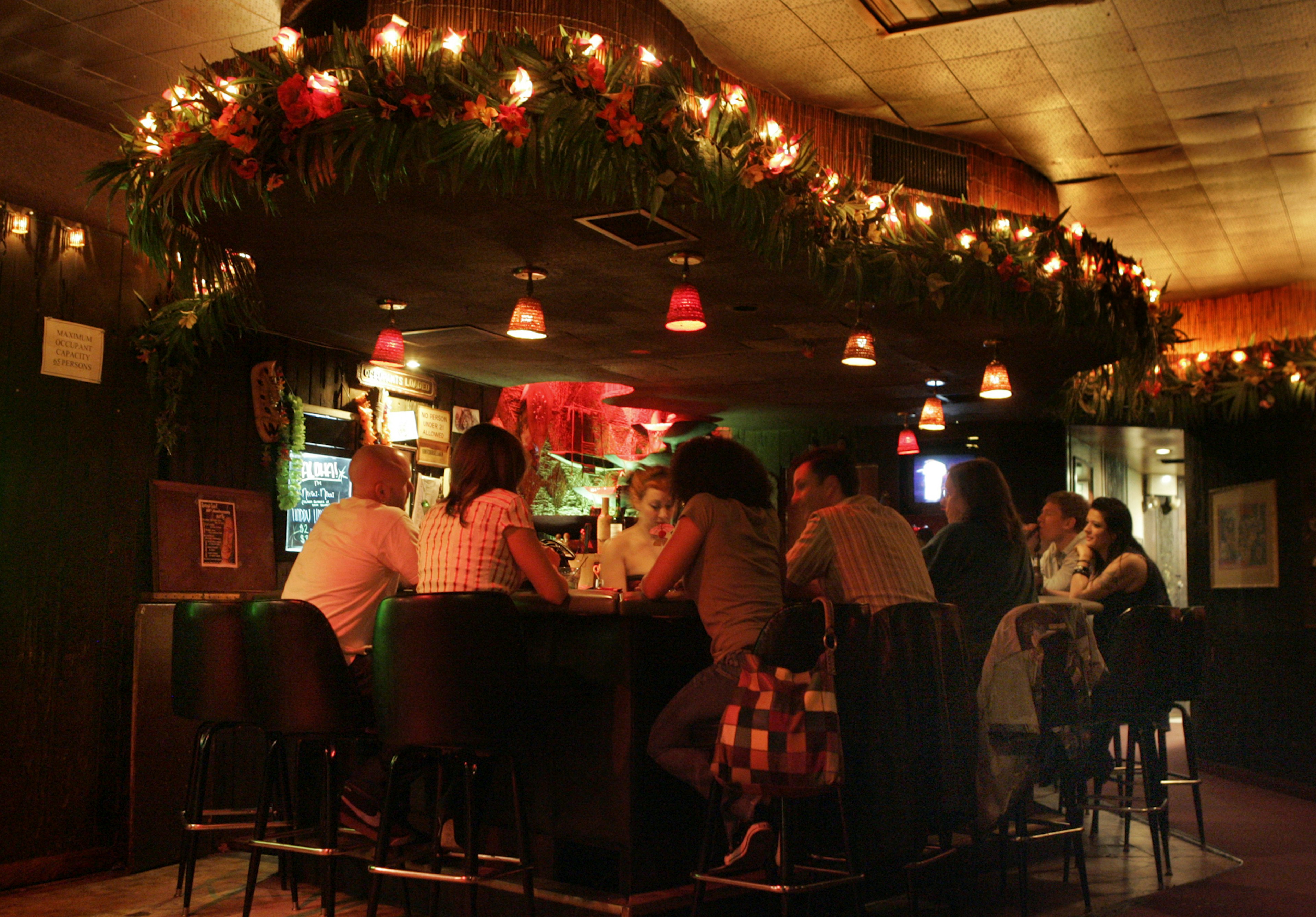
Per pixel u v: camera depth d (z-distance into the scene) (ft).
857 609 10.11
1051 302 16.70
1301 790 20.76
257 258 14.46
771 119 13.42
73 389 14.05
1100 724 14.06
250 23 13.01
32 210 13.71
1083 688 12.05
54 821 13.57
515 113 10.59
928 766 10.23
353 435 19.80
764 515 10.92
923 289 15.12
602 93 10.97
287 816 12.67
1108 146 18.34
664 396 25.84
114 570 14.44
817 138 17.01
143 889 13.17
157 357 14.96
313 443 18.78
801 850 11.19
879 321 17.60
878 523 11.50
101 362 14.38
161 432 15.08
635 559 17.33
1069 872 13.76
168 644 14.78
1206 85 15.99
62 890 13.07
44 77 13.99
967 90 16.37
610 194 11.35
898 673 10.05
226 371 16.61
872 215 14.49
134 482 14.79
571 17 12.46
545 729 11.32
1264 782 21.99
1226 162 18.81
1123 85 16.10
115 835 14.26
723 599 10.43
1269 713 22.49
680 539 10.38
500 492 10.77
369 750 11.86
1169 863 13.82
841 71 15.81
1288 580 22.15
